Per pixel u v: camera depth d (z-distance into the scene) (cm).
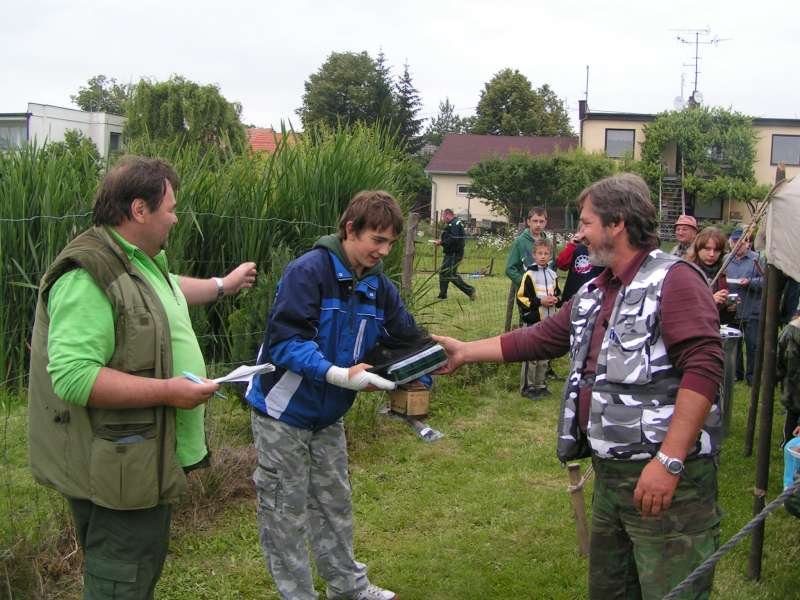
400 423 634
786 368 495
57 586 359
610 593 279
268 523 318
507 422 671
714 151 3288
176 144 747
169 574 385
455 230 1467
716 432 255
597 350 265
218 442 486
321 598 368
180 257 604
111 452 235
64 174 612
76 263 233
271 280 541
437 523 457
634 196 258
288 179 704
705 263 687
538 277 758
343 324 306
